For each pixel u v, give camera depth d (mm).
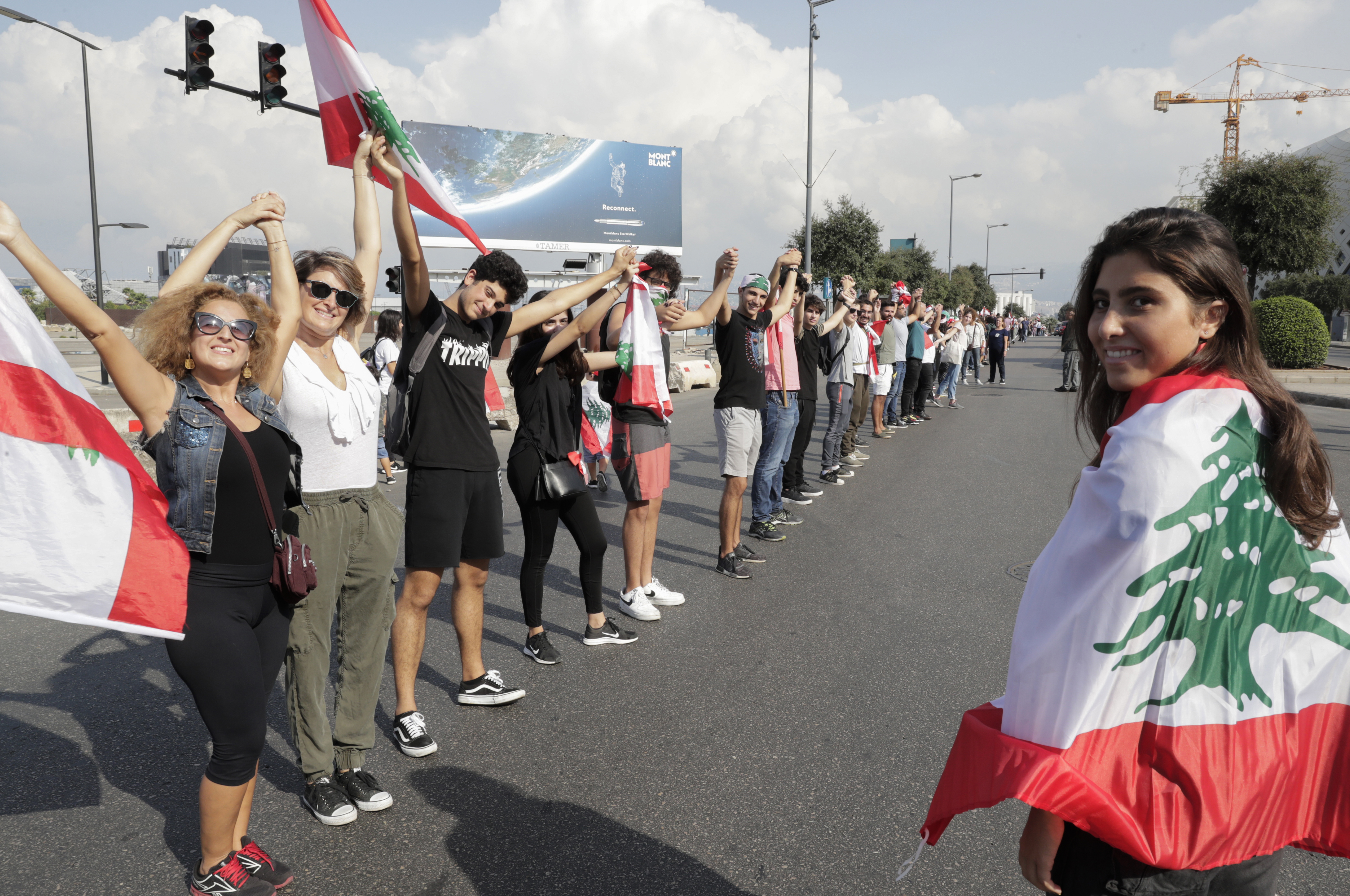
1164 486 1099
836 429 8547
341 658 2842
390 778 3012
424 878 2443
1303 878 2451
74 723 3432
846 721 3436
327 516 2688
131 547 2049
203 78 10945
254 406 2342
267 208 2598
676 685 3791
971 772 1242
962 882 2412
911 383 12992
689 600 4969
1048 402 16500
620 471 4602
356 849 2586
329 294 2701
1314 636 1187
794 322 7289
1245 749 1158
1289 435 1135
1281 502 1137
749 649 4215
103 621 2002
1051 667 1183
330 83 2996
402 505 7328
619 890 2383
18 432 1958
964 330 21156
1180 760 1135
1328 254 27703
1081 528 1186
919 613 4719
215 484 2145
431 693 3732
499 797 2881
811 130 21797
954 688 3742
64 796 2879
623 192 38531
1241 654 1155
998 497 7801
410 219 3025
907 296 12148
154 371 2160
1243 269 1215
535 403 3926
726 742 3258
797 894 2365
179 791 2918
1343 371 21016
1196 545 1107
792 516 7051
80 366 22953
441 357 3193
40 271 1932
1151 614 1122
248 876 2352
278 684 3924
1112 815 1133
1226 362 1215
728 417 5297
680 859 2523
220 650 2162
